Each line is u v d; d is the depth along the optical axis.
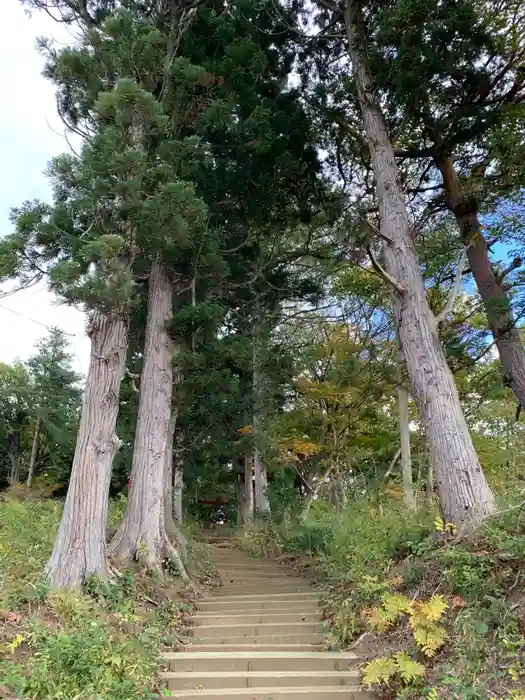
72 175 6.46
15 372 28.19
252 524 14.38
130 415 12.32
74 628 4.33
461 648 3.87
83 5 9.02
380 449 14.73
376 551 6.31
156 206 6.42
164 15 9.65
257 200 10.23
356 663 4.66
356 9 8.66
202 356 8.54
